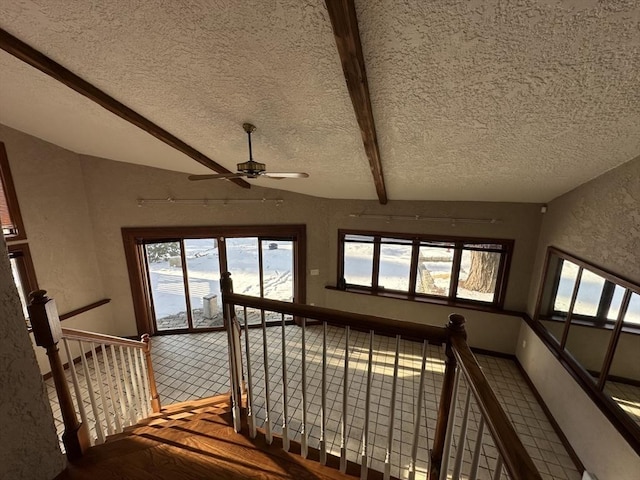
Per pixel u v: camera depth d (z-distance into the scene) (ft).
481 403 2.64
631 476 6.86
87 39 5.49
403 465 8.78
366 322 4.21
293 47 5.05
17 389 4.02
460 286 15.23
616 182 8.27
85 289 14.60
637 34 3.71
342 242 16.99
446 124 6.65
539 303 12.60
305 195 16.56
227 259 17.08
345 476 4.74
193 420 6.00
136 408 8.48
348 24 4.18
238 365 5.60
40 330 4.66
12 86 7.98
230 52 5.40
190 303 17.11
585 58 4.25
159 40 5.31
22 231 12.16
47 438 4.44
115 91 7.29
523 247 13.64
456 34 4.24
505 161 8.36
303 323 4.61
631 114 5.30
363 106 6.13
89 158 14.24
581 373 9.21
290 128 8.13
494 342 14.66
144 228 15.42
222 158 11.84
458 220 14.38
